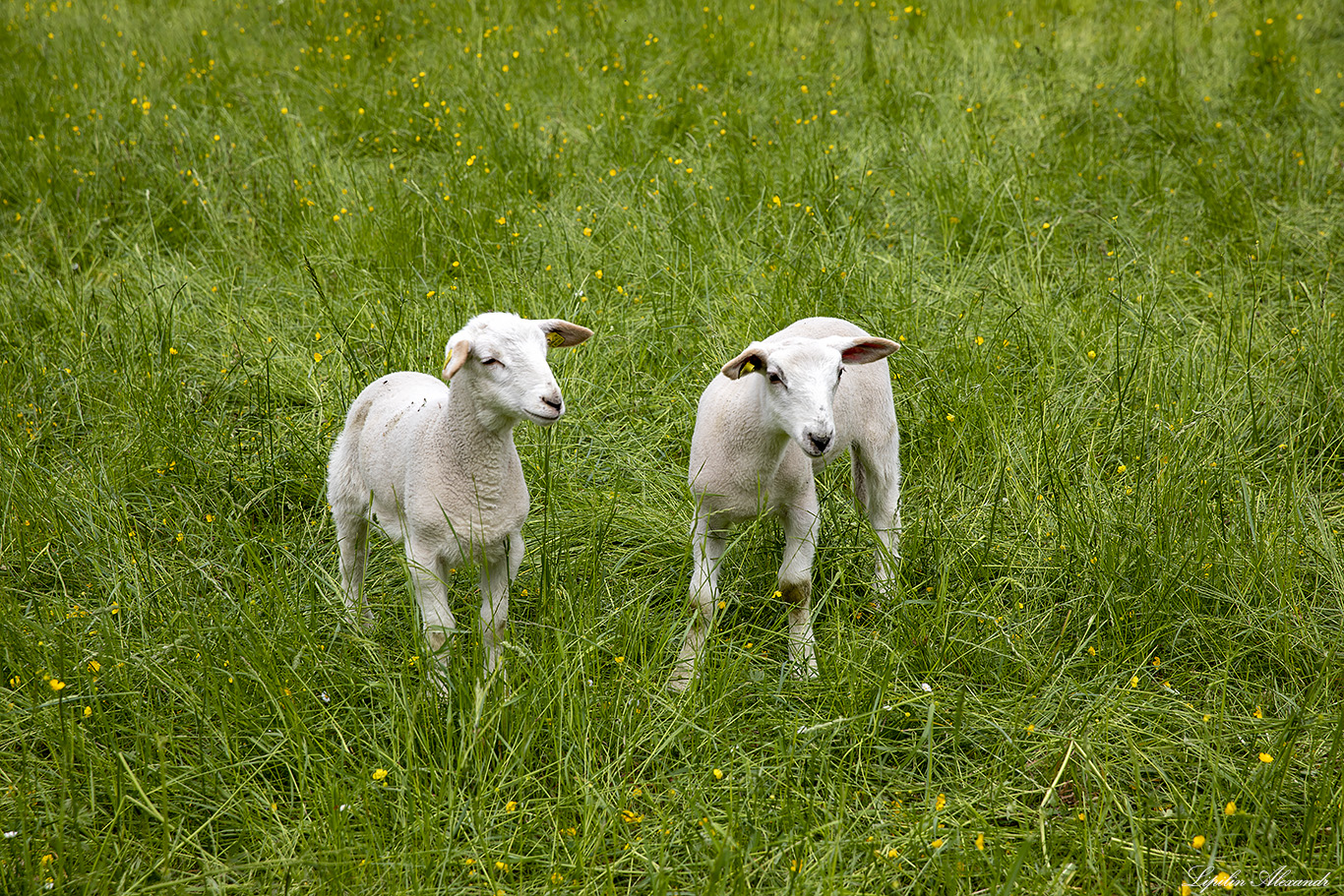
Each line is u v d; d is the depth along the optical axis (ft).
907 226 20.92
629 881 9.14
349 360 16.52
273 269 20.03
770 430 11.28
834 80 27.20
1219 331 17.02
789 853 9.16
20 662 10.97
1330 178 22.24
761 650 12.43
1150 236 20.42
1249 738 10.55
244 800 9.55
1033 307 17.83
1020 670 11.57
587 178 22.36
